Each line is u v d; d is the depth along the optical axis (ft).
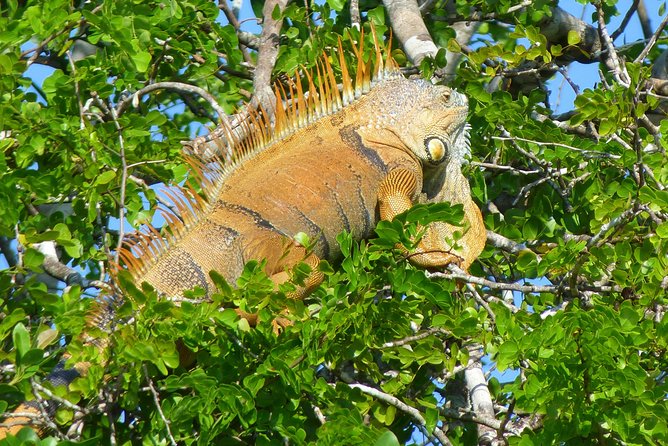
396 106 41.65
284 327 33.55
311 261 36.94
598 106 36.27
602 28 40.40
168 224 35.65
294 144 39.63
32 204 36.50
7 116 34.71
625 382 30.37
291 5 45.52
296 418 31.19
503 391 32.32
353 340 32.14
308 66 44.19
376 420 32.81
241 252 36.06
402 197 40.22
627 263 34.19
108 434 31.14
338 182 38.91
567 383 31.14
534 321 32.63
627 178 37.68
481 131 43.88
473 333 32.30
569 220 40.29
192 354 32.83
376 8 47.11
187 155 37.14
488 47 40.93
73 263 39.42
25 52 36.68
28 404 30.09
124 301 30.86
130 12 39.52
